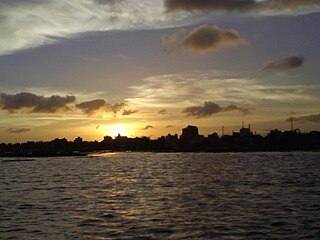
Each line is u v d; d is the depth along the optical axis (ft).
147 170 521.24
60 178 397.39
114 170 531.09
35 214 169.99
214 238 124.47
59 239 124.57
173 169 531.91
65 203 205.36
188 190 262.88
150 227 140.36
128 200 215.31
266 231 132.87
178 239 123.54
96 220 154.51
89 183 333.01
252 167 541.75
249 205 188.85
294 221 147.84
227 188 271.49
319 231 131.95
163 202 204.44
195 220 151.84
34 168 608.60
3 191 271.28
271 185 288.92
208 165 619.67
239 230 134.41
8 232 135.03
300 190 252.62
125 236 127.85
